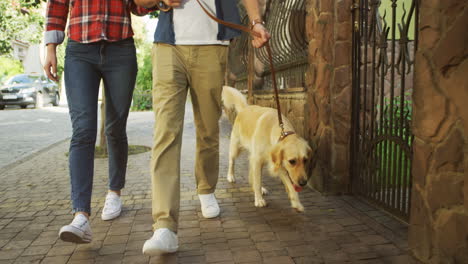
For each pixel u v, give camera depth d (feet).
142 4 8.05
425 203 5.92
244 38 25.21
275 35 16.80
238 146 12.71
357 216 9.47
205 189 9.48
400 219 9.13
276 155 9.55
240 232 8.58
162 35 7.73
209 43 7.98
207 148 9.12
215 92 8.36
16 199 11.32
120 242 8.15
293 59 14.38
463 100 5.09
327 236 8.30
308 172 11.17
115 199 9.59
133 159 17.19
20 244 8.12
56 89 63.41
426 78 5.72
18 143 23.26
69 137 25.81
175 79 7.68
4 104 54.19
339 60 10.77
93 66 8.19
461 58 5.08
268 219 9.37
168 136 7.53
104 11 8.00
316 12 11.17
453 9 5.14
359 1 10.28
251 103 22.15
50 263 7.25
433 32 5.52
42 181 13.47
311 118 12.03
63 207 10.55
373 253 7.47
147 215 9.75
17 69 75.82
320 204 10.47
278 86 17.15
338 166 11.14
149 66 62.49
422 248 6.03
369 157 10.36
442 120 5.46
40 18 51.13
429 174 5.80
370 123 10.25
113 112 8.80
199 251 7.64
